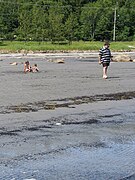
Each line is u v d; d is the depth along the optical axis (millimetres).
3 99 17703
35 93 19891
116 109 16016
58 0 125438
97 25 119312
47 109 15484
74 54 67500
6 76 28250
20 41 96125
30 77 27891
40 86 22781
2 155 9203
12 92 20016
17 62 44719
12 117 13641
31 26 98312
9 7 112875
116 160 9125
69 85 23594
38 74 30453
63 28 99000
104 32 120438
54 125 12570
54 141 10578
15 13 111375
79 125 12703
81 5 127500
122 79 27844
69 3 126125
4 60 48594
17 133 11312
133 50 85750
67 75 30031
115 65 42406
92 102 17609
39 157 9148
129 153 9703
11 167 8398
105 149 10000
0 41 93062
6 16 109500
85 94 20016
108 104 17203
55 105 16500
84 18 118062
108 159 9180
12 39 99562
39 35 97000
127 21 124000
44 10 114625
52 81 25547
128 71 34875
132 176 8078
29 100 17641
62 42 96938
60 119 13570
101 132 11836
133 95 20219
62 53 70312
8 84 23375
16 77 27656
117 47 88188
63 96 19141
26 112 14695
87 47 82688
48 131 11703
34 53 68250
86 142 10602
